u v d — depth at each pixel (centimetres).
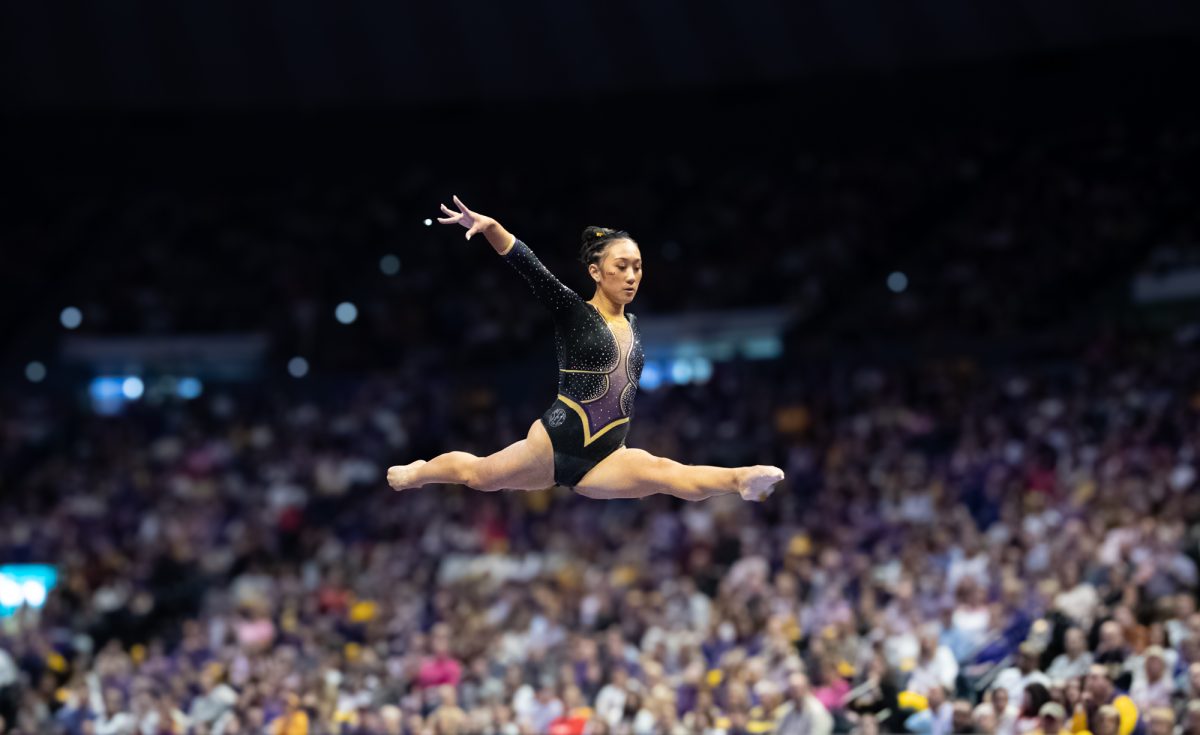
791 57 3331
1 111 3656
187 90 3594
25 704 1574
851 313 2809
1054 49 3098
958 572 1558
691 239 3169
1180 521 1540
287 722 1384
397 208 3475
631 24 3341
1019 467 1928
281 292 3262
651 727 1296
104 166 3650
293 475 2544
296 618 1895
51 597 2036
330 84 3559
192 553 2305
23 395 3103
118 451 2731
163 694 1555
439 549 2159
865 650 1379
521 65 3475
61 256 3472
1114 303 2577
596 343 620
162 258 3419
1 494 2700
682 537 2017
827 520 1914
